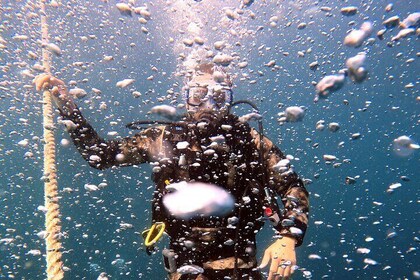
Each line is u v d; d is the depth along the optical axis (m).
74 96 2.34
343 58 11.03
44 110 2.90
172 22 8.41
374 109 17.44
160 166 1.98
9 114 9.56
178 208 1.80
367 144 17.73
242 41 7.51
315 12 9.66
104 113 9.69
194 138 1.96
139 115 9.42
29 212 9.05
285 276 1.66
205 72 2.22
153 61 11.68
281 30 10.51
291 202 1.86
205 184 1.86
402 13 11.66
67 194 8.60
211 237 1.86
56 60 9.50
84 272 6.32
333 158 1.96
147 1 9.13
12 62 7.14
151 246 2.00
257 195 1.86
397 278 6.85
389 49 13.70
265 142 2.05
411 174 17.16
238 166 1.89
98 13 10.54
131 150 2.19
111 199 8.84
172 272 1.93
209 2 7.09
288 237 1.77
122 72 11.49
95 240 7.36
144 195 9.02
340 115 17.00
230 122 1.96
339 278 6.91
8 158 10.16
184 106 2.10
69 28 9.98
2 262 6.56
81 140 2.24
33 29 7.51
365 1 9.76
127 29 11.23
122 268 6.42
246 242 1.91
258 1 8.61
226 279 1.86
